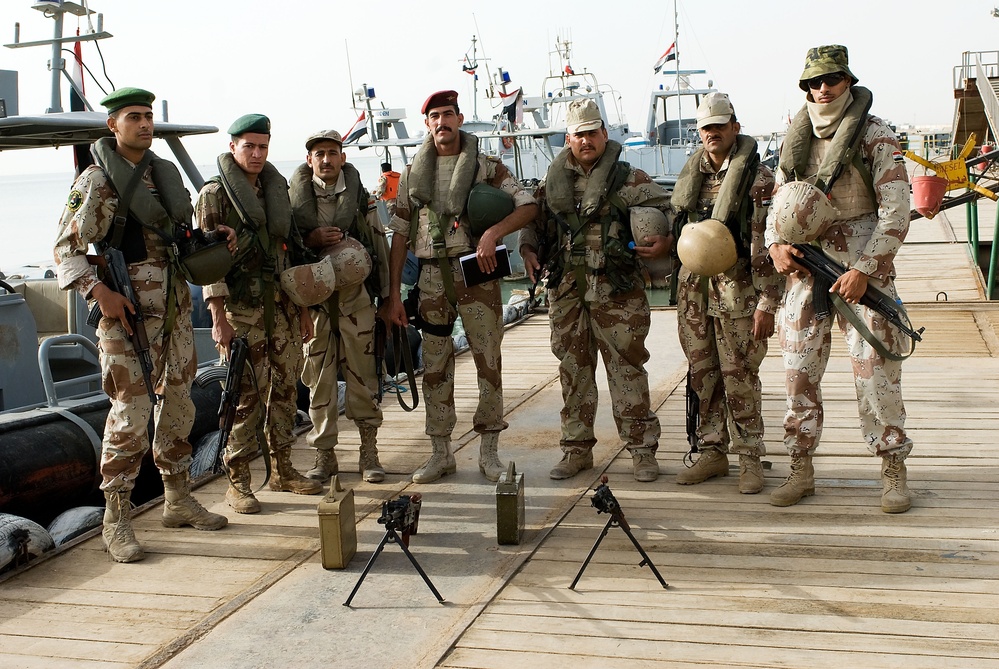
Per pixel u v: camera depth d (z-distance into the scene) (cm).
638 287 485
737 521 427
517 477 423
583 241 477
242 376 458
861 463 505
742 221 440
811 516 429
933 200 998
